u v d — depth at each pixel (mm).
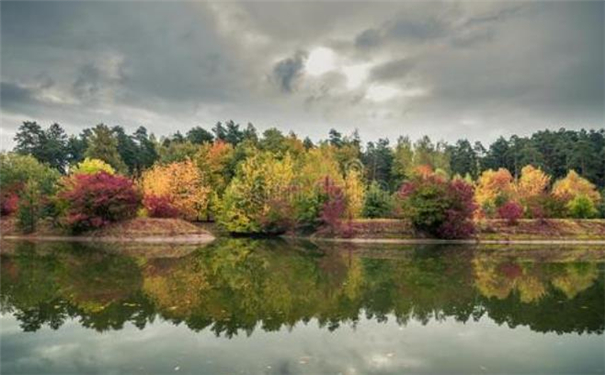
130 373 10539
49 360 11375
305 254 35906
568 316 16109
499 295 19594
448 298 18938
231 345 12555
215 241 49250
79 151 103375
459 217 47719
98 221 48438
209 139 99875
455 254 36344
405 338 13352
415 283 22297
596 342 13141
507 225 52594
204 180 70250
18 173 64438
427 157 99625
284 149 85438
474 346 12672
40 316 15586
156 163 75938
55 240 47438
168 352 11953
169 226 50625
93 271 25484
